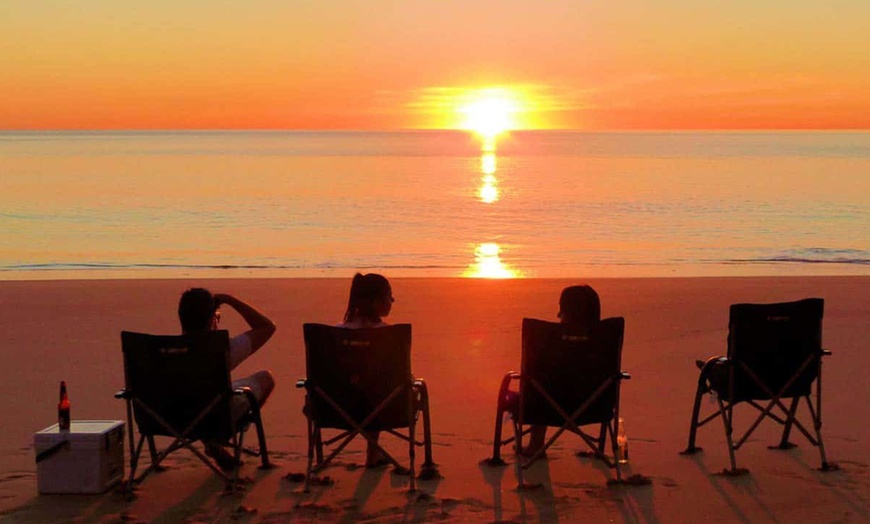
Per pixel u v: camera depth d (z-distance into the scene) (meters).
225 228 25.17
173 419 5.14
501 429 6.15
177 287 13.76
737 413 6.88
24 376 8.21
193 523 4.76
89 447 5.19
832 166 59.94
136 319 11.13
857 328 10.23
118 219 27.28
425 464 5.61
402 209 30.34
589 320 5.44
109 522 4.77
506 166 64.69
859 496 5.08
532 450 5.79
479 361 8.77
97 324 10.80
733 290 13.44
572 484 5.34
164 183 43.12
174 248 21.11
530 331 5.24
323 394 5.19
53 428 5.36
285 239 22.83
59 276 16.86
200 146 129.50
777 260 19.09
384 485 5.35
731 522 4.73
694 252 20.39
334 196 35.72
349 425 5.23
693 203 32.22
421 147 137.38
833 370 8.20
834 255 19.83
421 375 8.19
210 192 37.50
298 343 9.66
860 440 6.16
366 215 28.53
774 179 45.72
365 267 18.06
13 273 17.23
